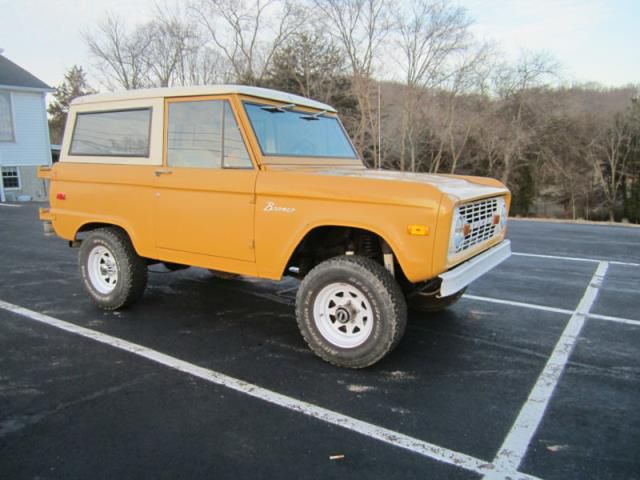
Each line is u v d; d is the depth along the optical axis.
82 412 3.07
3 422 2.95
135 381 3.51
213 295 5.75
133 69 31.89
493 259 4.07
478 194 3.73
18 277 6.58
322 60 29.08
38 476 2.46
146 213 4.51
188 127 4.23
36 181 21.66
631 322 4.88
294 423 2.97
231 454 2.66
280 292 5.92
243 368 3.74
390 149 30.67
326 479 2.46
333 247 4.23
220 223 4.07
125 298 4.90
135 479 2.45
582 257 8.23
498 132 31.52
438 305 5.03
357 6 27.33
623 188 32.25
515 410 3.15
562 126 32.41
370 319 3.61
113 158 4.73
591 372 3.73
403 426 2.95
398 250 3.36
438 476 2.49
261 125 4.09
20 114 20.84
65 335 4.40
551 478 2.49
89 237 5.01
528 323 4.84
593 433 2.89
